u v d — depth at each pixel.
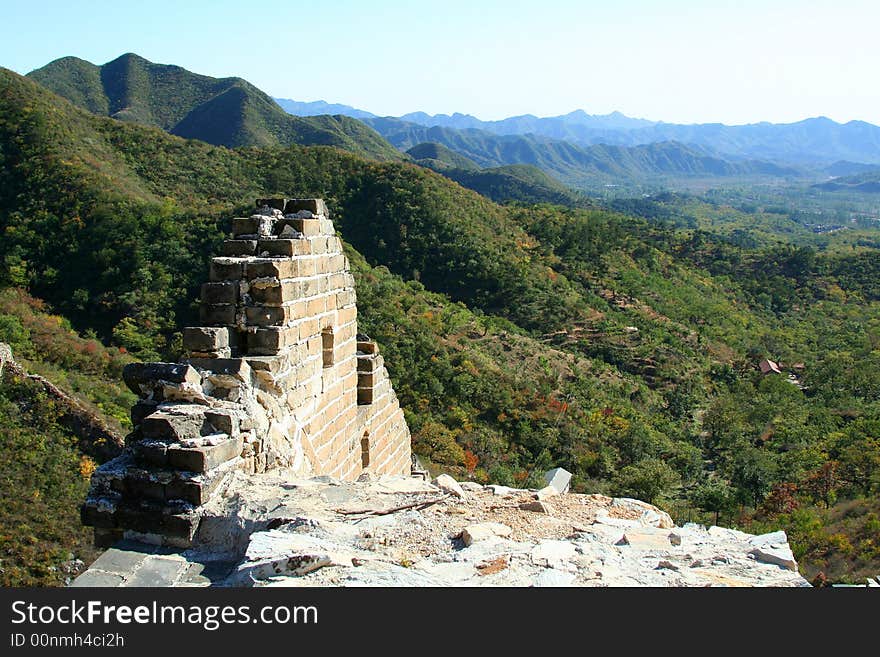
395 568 4.61
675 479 46.69
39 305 47.22
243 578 4.53
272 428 6.76
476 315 74.00
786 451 55.22
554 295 85.00
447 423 44.97
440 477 6.85
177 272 49.94
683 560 5.09
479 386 50.12
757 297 116.56
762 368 82.75
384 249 82.94
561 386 59.22
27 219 55.38
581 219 127.38
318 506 5.56
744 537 5.71
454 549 5.06
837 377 76.75
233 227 7.64
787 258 134.00
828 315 111.50
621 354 75.44
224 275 7.19
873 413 63.00
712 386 74.12
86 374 34.22
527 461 44.72
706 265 130.38
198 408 5.89
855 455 47.31
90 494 5.43
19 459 23.70
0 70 75.12
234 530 5.23
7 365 27.61
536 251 100.56
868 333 99.31
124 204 55.50
